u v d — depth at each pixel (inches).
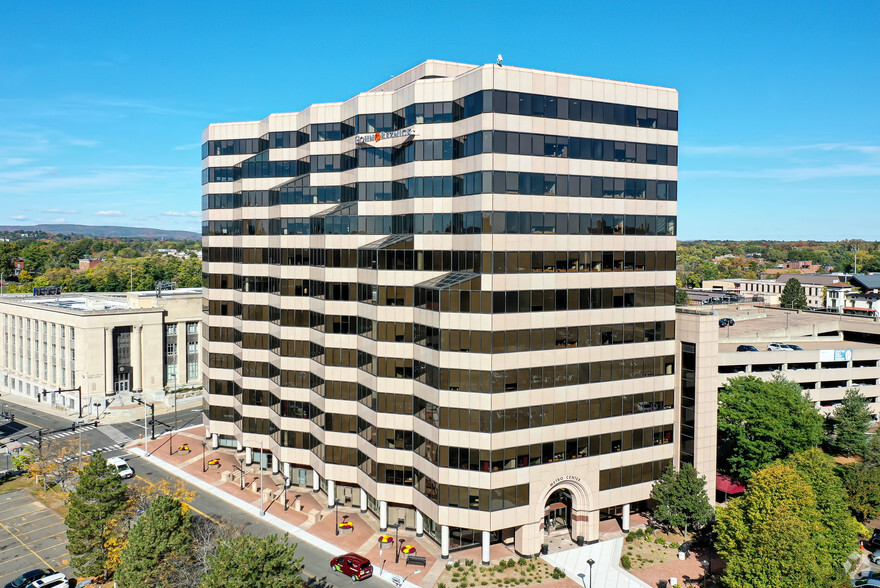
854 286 7485.2
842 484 2402.8
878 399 3843.5
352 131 2640.3
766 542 1777.8
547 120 2181.3
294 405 2874.0
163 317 4867.1
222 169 3312.0
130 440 3737.7
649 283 2416.3
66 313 4522.6
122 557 1819.6
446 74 2632.9
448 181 2289.6
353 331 2610.7
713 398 2470.5
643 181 2383.1
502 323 2116.1
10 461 3422.7
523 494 2182.6
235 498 2815.0
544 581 2073.1
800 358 3656.5
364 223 2559.1
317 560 2230.6
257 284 3090.6
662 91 2409.0
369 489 2518.5
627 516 2439.7
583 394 2283.5
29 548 2389.3
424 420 2273.6
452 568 2164.1
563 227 2219.5
